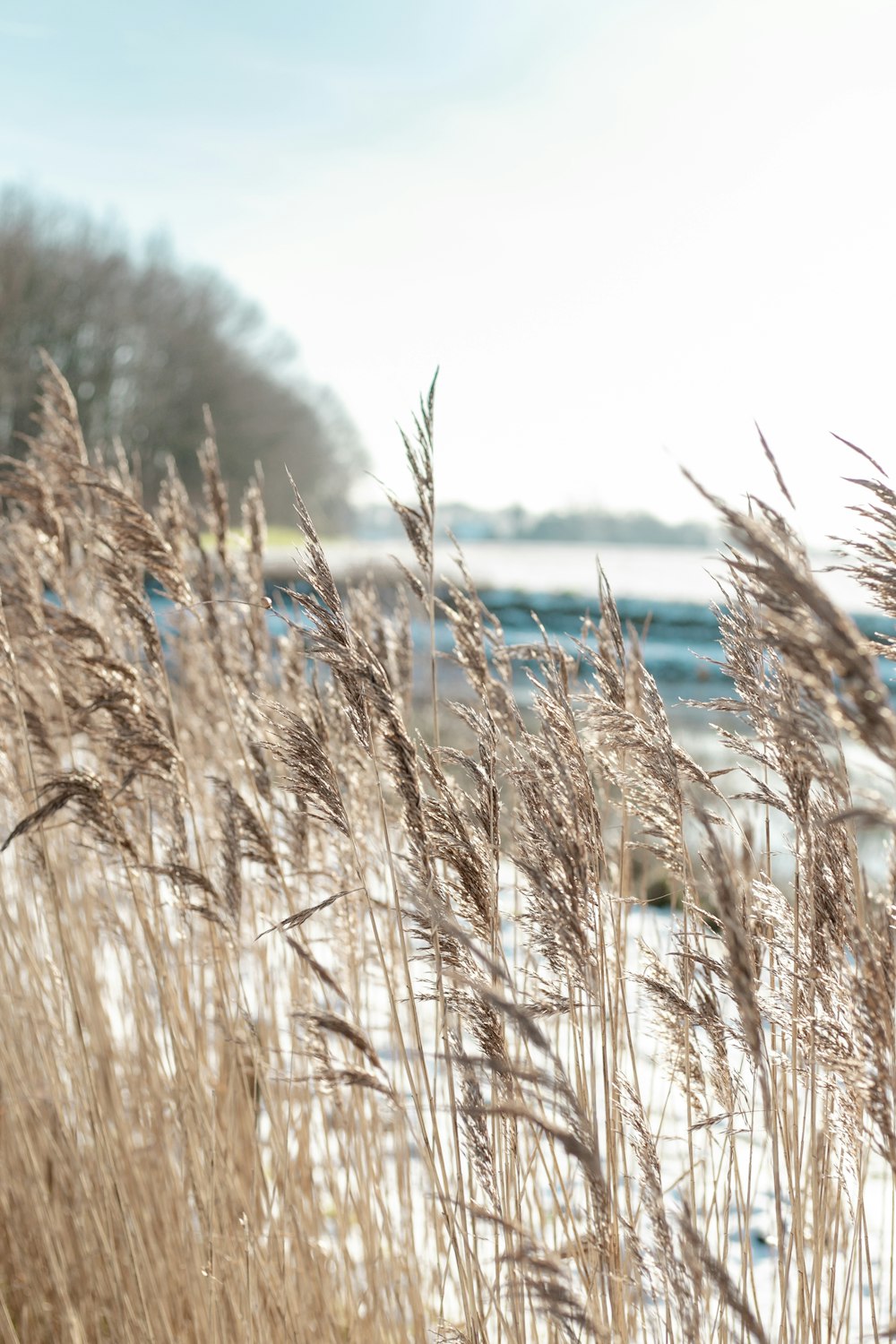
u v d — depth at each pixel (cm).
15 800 385
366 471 239
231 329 4800
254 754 328
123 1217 315
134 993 362
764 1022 218
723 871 174
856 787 200
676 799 222
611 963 248
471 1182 231
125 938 358
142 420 4056
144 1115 375
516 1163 237
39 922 399
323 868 352
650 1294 214
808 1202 261
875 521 171
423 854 224
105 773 381
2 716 375
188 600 324
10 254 3859
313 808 270
